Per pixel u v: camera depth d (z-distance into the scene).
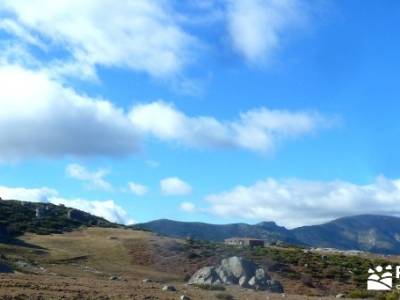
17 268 52.34
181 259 94.69
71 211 166.00
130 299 32.66
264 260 95.50
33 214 145.88
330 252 149.12
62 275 56.00
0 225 114.19
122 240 111.81
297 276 86.00
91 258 90.31
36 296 29.94
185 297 36.06
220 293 42.84
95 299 31.30
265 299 42.38
